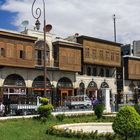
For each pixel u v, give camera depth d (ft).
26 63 148.46
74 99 147.64
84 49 175.32
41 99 94.94
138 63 212.23
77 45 171.32
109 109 127.03
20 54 146.92
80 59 172.55
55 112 114.73
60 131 61.16
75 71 169.58
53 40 165.99
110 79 194.29
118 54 195.93
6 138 57.06
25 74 151.02
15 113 113.91
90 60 177.88
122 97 195.52
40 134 62.39
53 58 163.32
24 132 65.21
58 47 163.32
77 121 86.22
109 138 54.13
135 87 212.84
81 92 175.83
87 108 147.54
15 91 146.10
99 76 187.62
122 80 204.23
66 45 166.50
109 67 193.98
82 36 175.11
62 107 140.77
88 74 181.47
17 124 79.46
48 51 162.20
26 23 158.92
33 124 80.23
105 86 190.60
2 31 140.26
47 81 159.84
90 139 55.77
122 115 50.88
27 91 151.02
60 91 164.66
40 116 91.86
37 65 154.20
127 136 51.47
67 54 166.71
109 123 76.38
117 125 50.93
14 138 57.16
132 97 199.11
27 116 97.76
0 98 139.64
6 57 141.38
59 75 165.48
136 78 209.67
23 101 118.73
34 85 154.40
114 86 196.95
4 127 72.74
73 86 172.24
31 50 151.02
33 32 156.35
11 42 143.74
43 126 75.97
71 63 167.94
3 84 141.90
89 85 181.16
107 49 188.75
